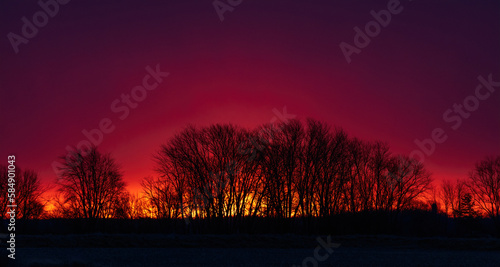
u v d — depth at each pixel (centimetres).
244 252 5972
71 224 8294
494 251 6350
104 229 8419
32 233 8025
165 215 8356
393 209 8500
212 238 6838
